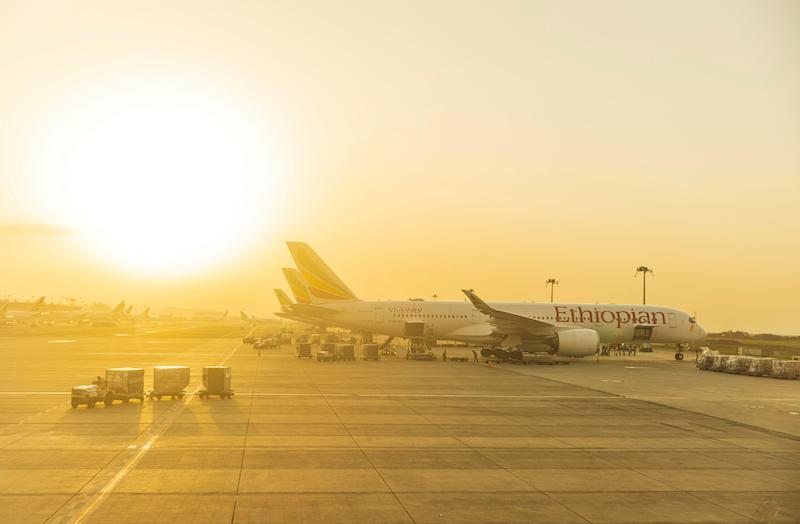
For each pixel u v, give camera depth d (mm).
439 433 22391
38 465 16688
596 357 71812
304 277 66500
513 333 57938
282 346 79938
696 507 14258
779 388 40875
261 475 16031
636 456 19484
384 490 15000
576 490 15484
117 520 12391
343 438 21016
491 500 14445
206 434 21172
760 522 13266
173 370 29469
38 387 32844
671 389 38594
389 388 35250
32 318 180125
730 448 21000
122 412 25578
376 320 63938
